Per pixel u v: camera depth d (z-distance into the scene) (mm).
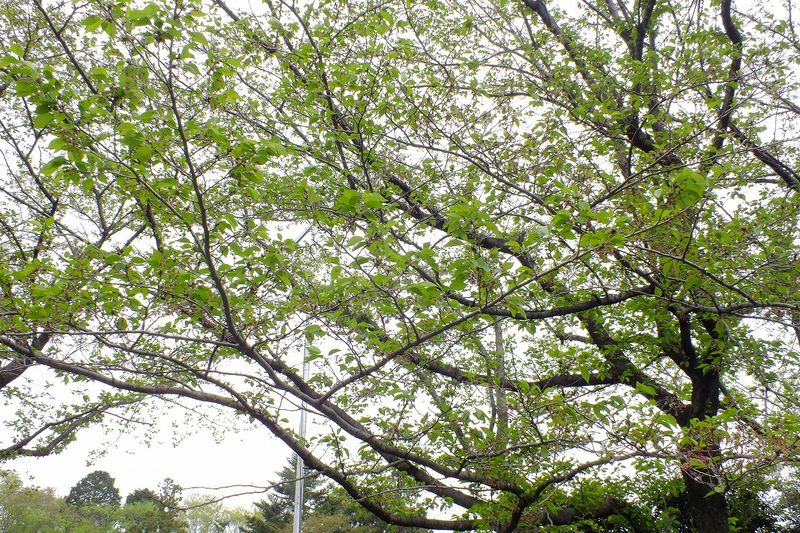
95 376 5871
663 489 10688
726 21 8250
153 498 6297
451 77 7711
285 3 5949
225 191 6336
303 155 6641
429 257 4082
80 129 3699
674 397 8422
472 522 8719
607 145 7602
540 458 5949
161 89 5289
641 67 7445
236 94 4316
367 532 24828
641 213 5215
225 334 5395
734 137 7016
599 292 7430
